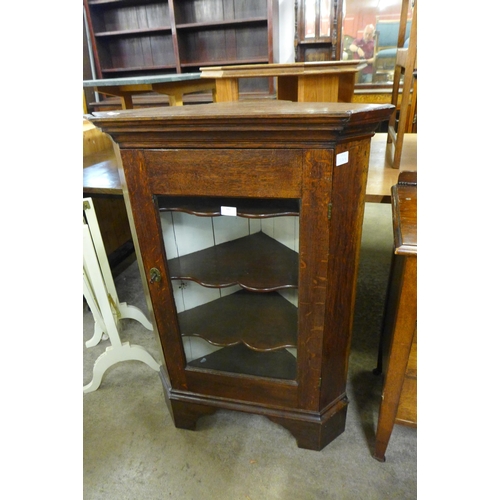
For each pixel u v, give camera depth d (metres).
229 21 3.28
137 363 1.58
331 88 1.75
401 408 1.00
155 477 1.10
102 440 1.22
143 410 1.34
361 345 1.60
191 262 1.10
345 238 0.86
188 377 1.15
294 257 1.09
